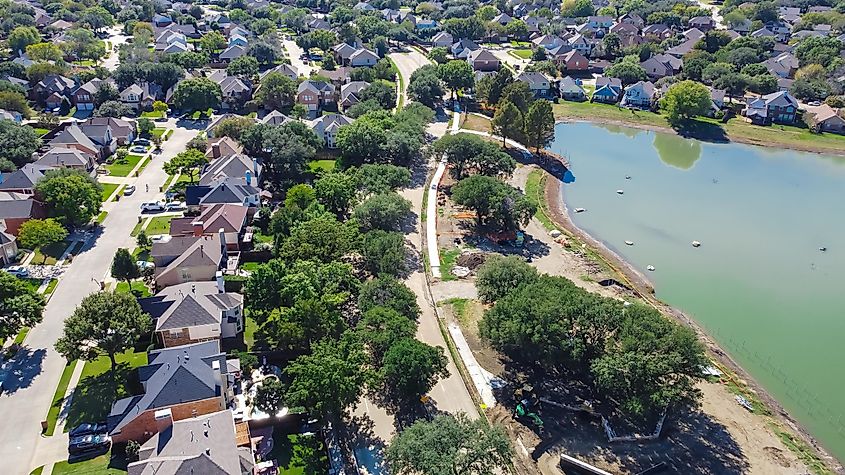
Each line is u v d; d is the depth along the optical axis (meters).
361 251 107.56
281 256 102.81
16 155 136.75
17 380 79.81
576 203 147.50
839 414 85.56
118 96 184.38
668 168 171.12
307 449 72.31
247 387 79.81
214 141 152.38
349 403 74.19
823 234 135.38
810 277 118.75
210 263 98.88
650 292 111.88
